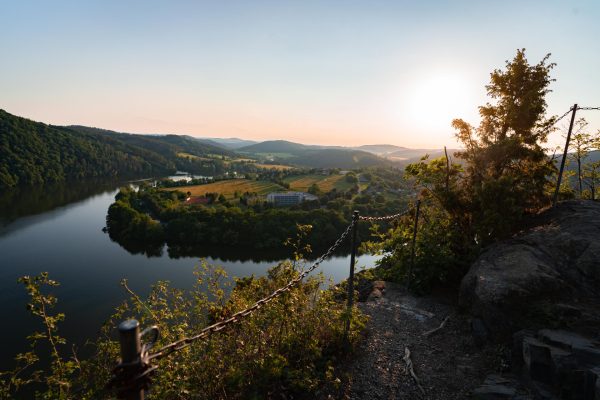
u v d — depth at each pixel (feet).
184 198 317.42
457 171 33.27
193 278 145.59
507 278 20.11
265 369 13.76
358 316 20.72
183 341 7.48
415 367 18.88
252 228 197.67
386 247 35.32
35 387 64.85
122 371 4.83
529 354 15.72
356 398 16.20
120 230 207.00
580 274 19.43
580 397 13.69
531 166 31.50
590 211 25.30
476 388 16.43
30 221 227.81
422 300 28.04
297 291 16.93
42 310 12.55
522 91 30.81
